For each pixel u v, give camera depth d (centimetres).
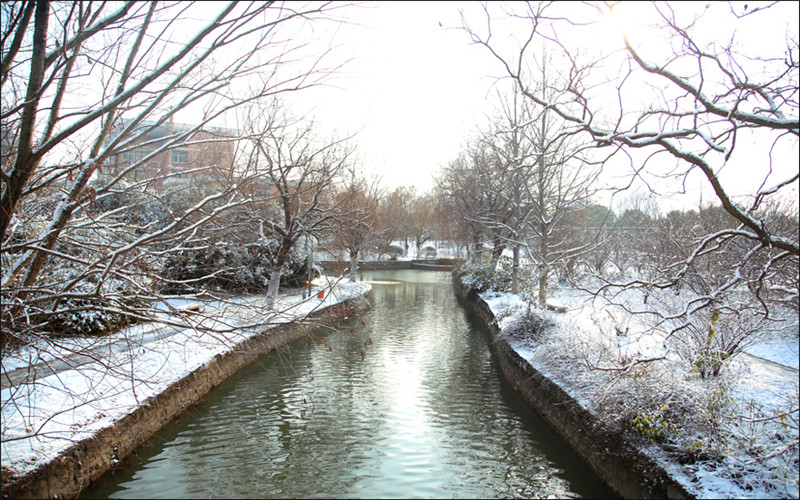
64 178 684
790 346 1172
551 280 1555
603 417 753
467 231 3003
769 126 519
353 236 2781
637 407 709
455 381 1216
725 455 600
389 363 1369
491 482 717
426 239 6312
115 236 747
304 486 697
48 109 574
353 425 923
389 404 1040
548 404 942
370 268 5147
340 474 734
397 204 5641
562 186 1875
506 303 1920
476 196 2681
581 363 926
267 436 864
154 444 811
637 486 623
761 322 816
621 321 1078
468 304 2603
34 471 572
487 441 859
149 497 654
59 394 761
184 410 951
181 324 627
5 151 596
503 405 1044
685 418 674
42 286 589
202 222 600
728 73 548
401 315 2220
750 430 614
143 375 895
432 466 763
